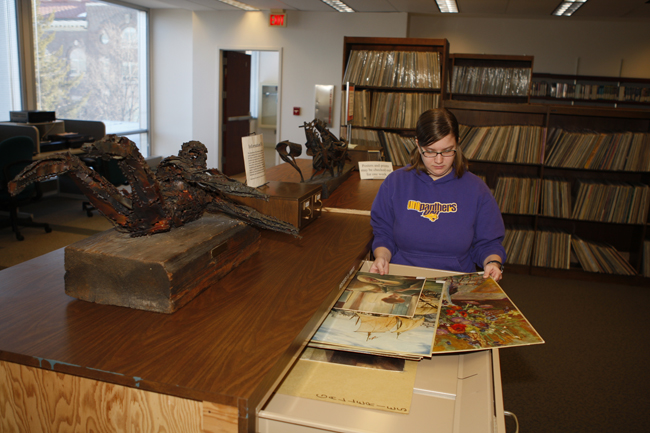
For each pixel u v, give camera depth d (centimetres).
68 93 689
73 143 569
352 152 349
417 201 184
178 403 81
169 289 102
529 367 278
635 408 240
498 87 603
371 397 104
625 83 792
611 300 384
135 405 84
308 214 186
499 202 430
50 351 87
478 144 427
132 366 83
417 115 477
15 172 450
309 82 714
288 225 131
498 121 441
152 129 870
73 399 87
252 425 79
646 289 411
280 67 719
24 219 495
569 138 412
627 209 408
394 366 116
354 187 279
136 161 107
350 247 161
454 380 111
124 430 86
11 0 587
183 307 108
